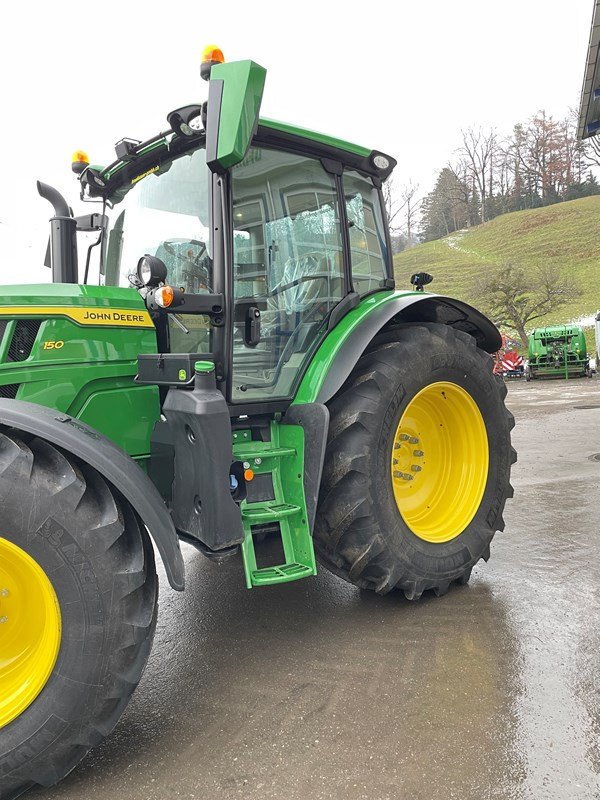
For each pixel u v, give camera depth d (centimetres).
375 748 211
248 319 288
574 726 218
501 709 229
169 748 217
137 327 279
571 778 193
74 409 265
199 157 286
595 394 1368
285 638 295
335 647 283
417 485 359
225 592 354
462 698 237
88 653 195
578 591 330
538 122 7519
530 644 276
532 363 1911
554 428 905
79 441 208
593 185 7306
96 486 210
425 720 225
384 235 377
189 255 291
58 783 204
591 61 749
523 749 207
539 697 236
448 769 199
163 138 294
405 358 315
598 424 922
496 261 5009
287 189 311
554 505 498
